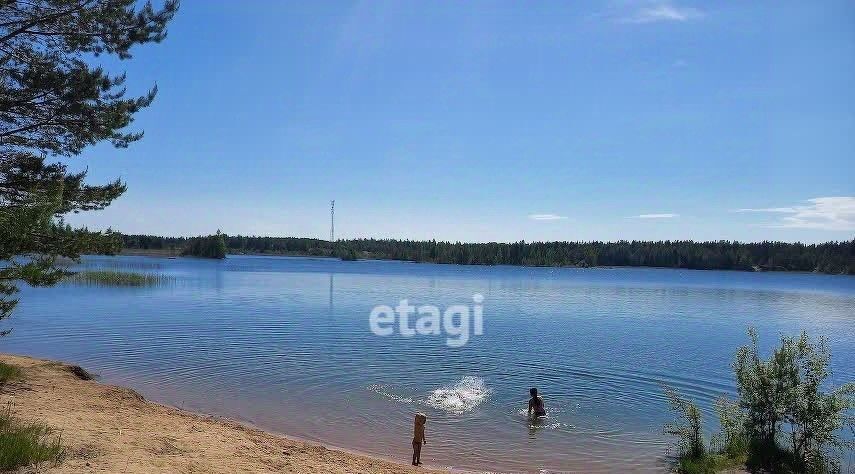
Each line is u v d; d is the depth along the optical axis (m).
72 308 45.81
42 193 15.39
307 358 27.97
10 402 13.52
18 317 39.81
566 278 136.75
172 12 17.72
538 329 42.59
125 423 12.91
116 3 16.58
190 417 15.43
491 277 131.00
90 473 8.54
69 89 16.22
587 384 24.30
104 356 26.83
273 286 79.12
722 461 14.39
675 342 37.12
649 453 15.74
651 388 23.84
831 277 174.75
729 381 25.52
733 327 46.06
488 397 21.53
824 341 17.72
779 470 13.67
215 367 25.12
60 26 16.19
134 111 17.89
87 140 17.30
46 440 10.04
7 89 15.76
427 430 17.28
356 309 52.28
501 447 15.98
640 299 75.25
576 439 16.83
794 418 14.23
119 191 17.84
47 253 13.95
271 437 14.22
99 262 142.75
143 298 55.72
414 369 26.28
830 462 14.05
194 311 46.47
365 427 17.41
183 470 9.52
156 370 24.16
